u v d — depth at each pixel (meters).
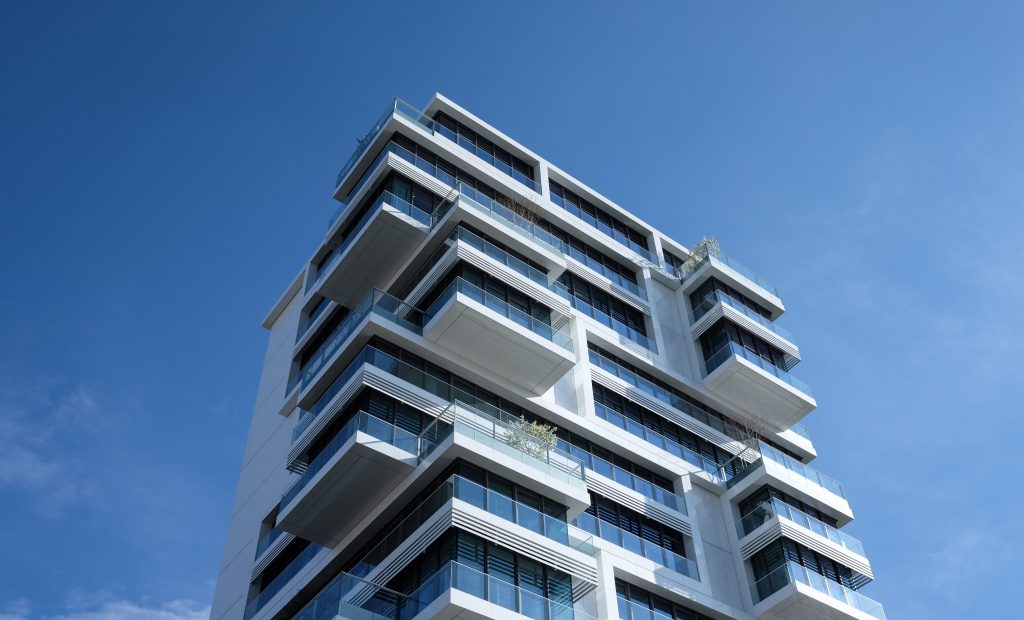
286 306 45.56
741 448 39.94
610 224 46.41
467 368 33.81
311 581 31.56
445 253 35.12
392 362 32.41
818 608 33.50
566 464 31.58
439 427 30.14
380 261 37.75
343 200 42.16
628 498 34.09
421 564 26.91
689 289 44.91
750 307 45.69
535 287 35.97
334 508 31.00
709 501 37.09
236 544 37.31
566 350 34.28
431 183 39.06
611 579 30.45
